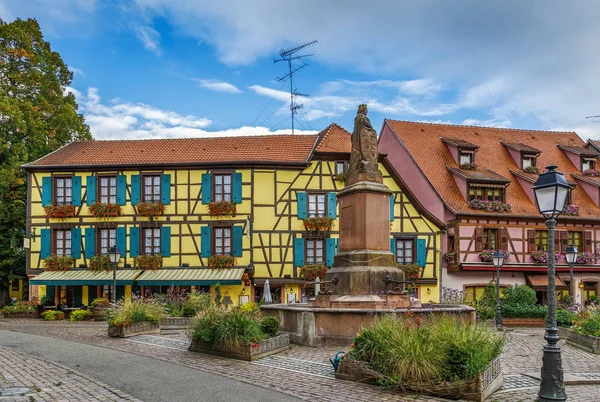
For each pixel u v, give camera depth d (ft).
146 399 23.03
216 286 76.07
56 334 51.08
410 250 85.05
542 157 104.47
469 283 87.71
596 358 38.24
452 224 88.02
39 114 101.14
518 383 27.40
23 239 88.17
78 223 81.56
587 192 98.89
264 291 74.23
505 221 89.97
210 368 30.09
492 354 25.58
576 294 92.17
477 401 22.82
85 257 80.84
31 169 82.38
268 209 80.38
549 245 24.52
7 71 98.63
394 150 100.99
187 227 80.43
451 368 23.98
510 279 89.35
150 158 83.20
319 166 81.97
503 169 98.78
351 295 40.16
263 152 83.61
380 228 42.24
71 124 106.83
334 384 25.67
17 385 25.84
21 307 77.66
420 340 24.97
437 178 92.99
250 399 22.84
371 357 26.05
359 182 42.55
